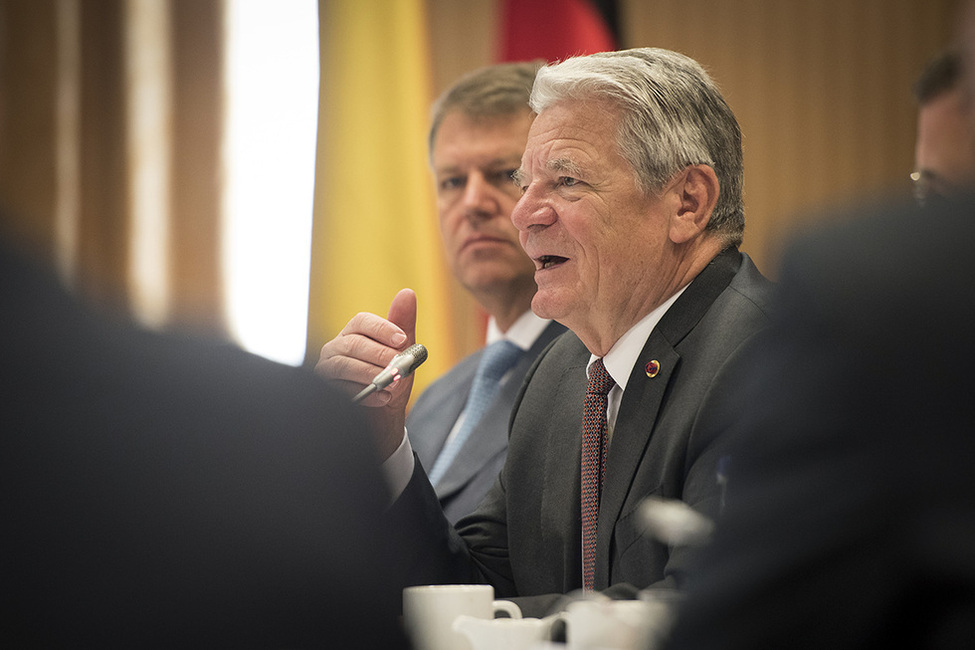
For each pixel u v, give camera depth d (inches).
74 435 81.4
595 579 169.9
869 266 87.3
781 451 87.9
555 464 191.2
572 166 179.5
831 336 87.1
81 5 540.4
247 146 534.9
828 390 85.9
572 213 178.7
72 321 84.9
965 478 80.4
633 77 179.9
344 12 489.1
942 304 83.7
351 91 485.4
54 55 537.6
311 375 93.1
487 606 137.4
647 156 177.0
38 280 85.2
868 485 82.5
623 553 164.9
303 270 530.6
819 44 583.2
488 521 202.5
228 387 86.7
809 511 84.4
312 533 86.3
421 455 267.4
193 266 531.2
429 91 517.0
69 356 83.1
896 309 84.6
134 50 540.1
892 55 591.5
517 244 277.3
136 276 530.0
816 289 89.3
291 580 84.7
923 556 80.2
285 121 537.3
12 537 79.4
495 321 286.5
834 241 90.5
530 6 485.7
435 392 282.7
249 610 83.4
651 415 169.5
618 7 497.0
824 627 82.5
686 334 173.5
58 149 534.9
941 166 197.0
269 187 534.6
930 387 82.3
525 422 202.5
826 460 85.4
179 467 83.0
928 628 81.0
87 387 82.7
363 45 487.5
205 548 82.5
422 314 468.1
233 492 84.0
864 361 84.6
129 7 540.7
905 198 92.0
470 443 246.5
